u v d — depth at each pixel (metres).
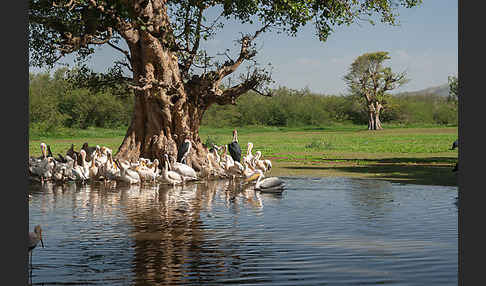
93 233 11.29
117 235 11.09
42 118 79.62
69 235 11.09
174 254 9.55
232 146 25.56
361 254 9.46
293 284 7.86
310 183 20.28
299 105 126.44
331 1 24.66
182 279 8.11
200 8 24.64
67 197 16.84
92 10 20.61
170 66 24.48
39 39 24.12
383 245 10.09
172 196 17.08
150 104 24.91
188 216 13.30
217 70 25.47
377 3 25.31
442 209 14.04
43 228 11.83
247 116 119.31
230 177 23.22
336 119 131.75
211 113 114.44
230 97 25.56
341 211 13.86
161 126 24.98
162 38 22.97
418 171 24.89
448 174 23.34
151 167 22.30
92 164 21.92
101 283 7.93
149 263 8.98
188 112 25.59
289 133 90.19
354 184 19.86
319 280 8.04
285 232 11.30
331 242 10.36
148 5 22.16
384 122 130.88
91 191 18.47
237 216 13.26
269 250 9.77
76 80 27.55
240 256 9.39
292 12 23.88
